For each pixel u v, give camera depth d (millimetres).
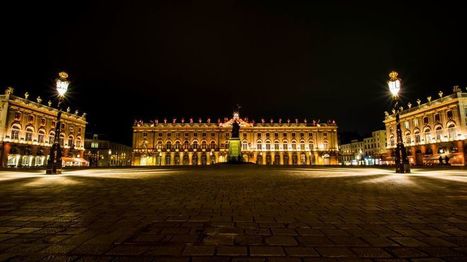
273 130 108438
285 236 4516
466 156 55406
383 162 80562
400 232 4711
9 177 16438
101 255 3705
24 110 61812
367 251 3848
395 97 20438
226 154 105875
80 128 81000
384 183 12531
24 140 61594
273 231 4789
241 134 107938
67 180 14398
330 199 8070
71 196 8648
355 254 3752
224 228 4980
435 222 5352
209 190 10141
